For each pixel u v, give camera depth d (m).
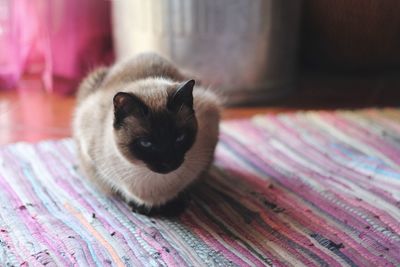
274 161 1.01
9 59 1.37
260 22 1.26
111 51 1.40
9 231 0.82
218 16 1.23
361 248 0.79
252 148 1.06
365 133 1.11
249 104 1.32
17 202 0.88
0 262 0.76
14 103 1.32
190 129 0.83
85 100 0.95
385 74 1.52
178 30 1.24
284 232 0.82
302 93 1.38
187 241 0.80
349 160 1.01
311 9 1.36
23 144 1.07
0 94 1.37
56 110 1.28
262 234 0.82
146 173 0.84
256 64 1.29
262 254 0.78
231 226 0.84
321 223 0.84
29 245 0.79
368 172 0.97
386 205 0.87
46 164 1.00
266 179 0.96
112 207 0.88
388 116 1.18
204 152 0.88
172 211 0.87
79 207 0.88
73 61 1.35
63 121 1.22
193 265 0.76
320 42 1.42
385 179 0.94
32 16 1.41
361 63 1.46
